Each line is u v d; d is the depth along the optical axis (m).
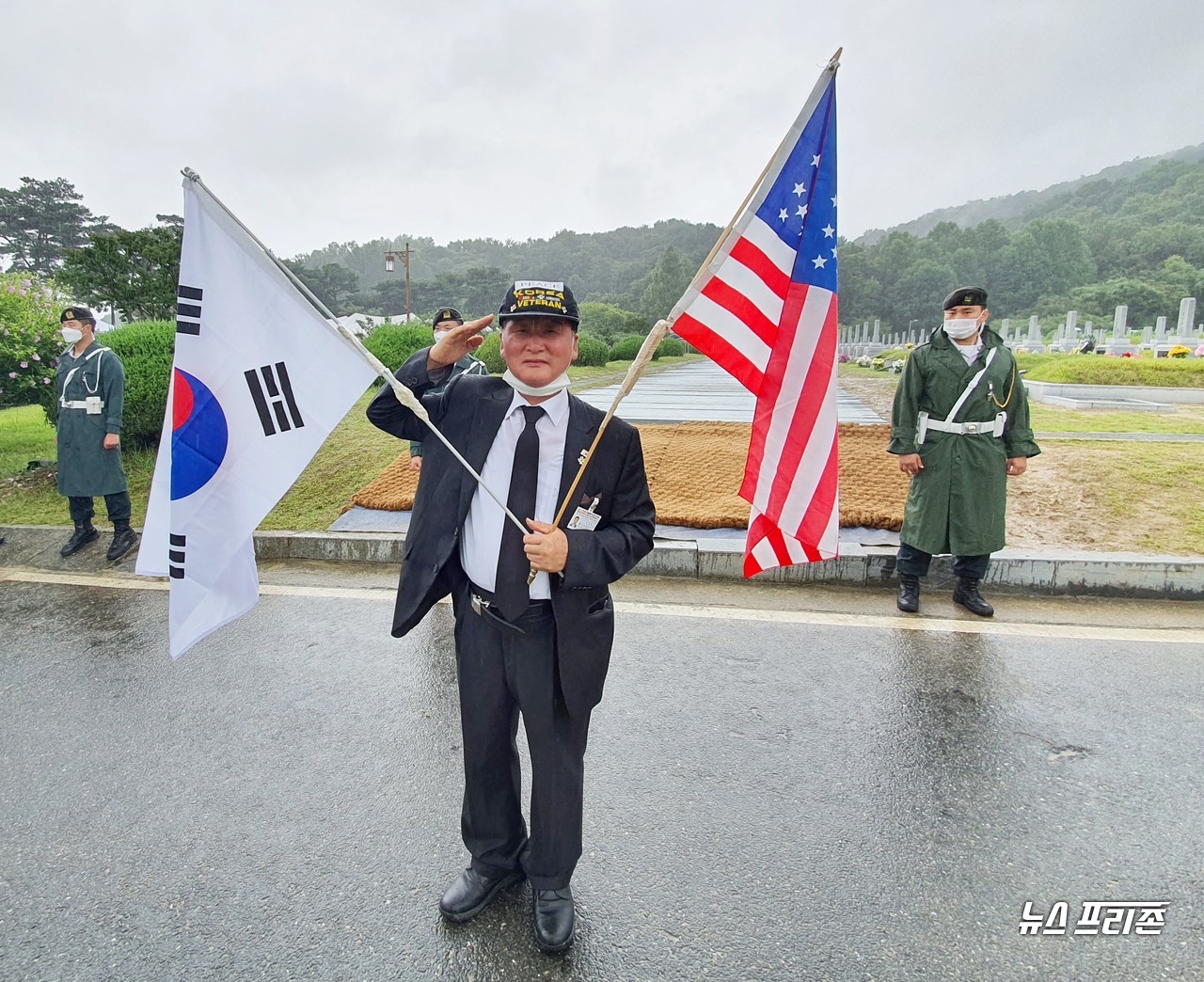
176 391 1.92
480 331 1.88
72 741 3.03
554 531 1.76
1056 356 20.14
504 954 1.97
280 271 1.99
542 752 1.94
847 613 4.31
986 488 4.14
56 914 2.12
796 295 2.18
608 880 2.23
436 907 2.14
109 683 3.53
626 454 1.93
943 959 1.94
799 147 2.11
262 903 2.15
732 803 2.58
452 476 1.90
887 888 2.19
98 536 5.93
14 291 8.31
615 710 3.21
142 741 3.02
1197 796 2.61
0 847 2.41
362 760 2.88
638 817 2.51
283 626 4.20
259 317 1.97
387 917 2.10
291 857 2.35
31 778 2.78
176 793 2.68
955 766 2.79
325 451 7.67
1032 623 4.16
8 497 6.95
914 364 4.23
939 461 4.16
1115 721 3.09
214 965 1.94
